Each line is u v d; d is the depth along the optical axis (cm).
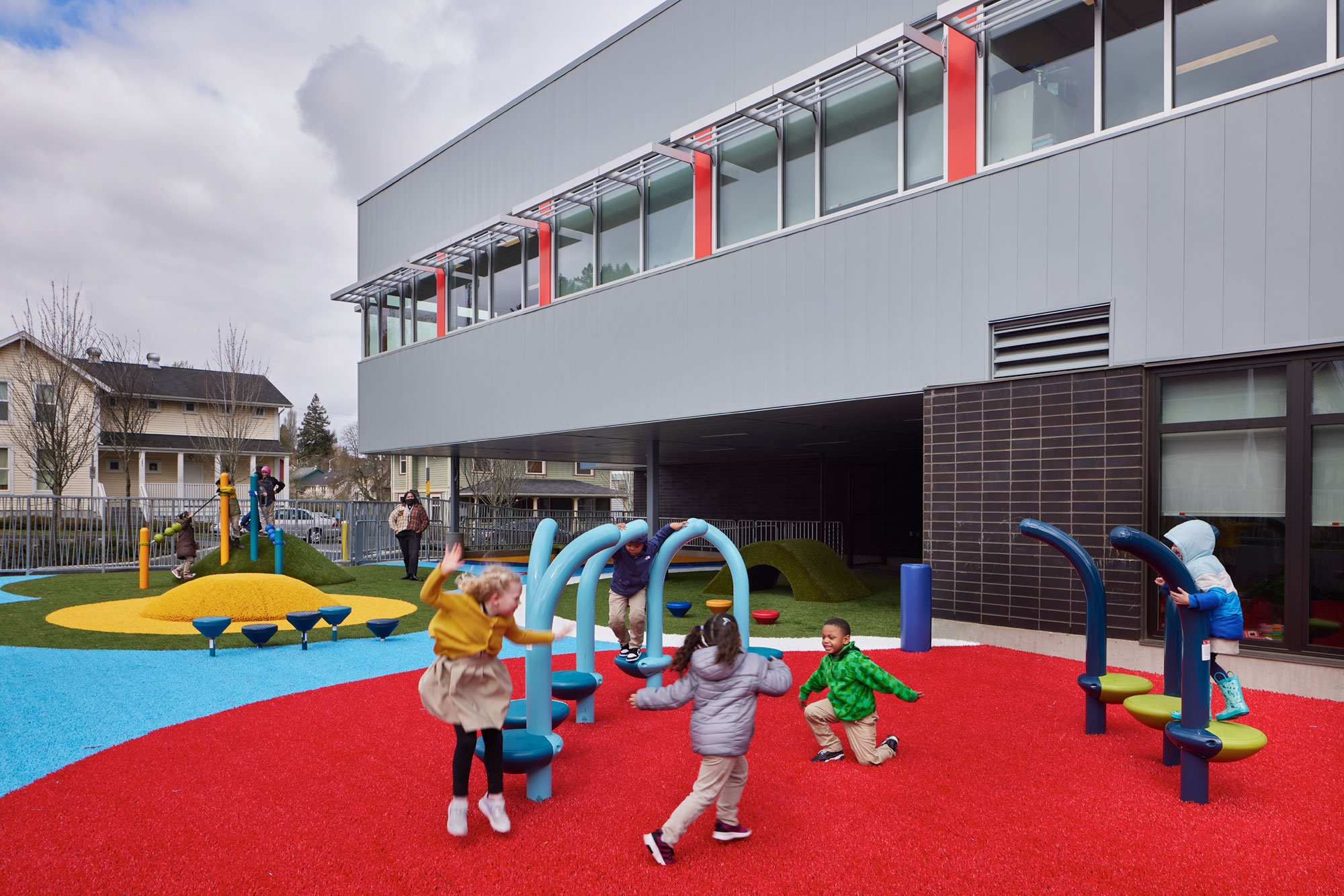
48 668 784
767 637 978
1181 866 359
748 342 1180
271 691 704
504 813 390
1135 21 834
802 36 1149
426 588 376
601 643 984
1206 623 442
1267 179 727
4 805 431
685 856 368
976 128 950
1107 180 828
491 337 1697
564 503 5084
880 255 1019
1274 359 719
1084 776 476
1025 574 863
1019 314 888
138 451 3575
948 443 941
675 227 1356
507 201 1714
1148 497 788
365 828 399
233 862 361
